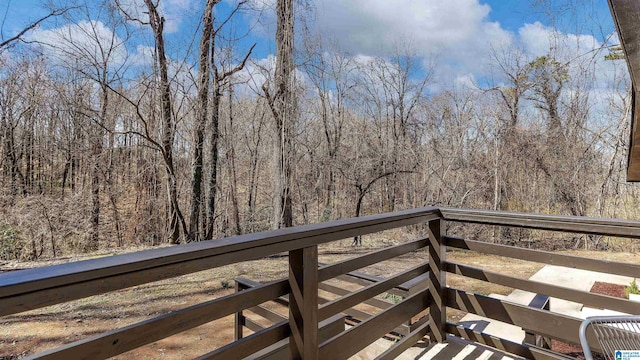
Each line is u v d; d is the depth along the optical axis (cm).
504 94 1039
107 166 1052
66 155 1048
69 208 952
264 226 1154
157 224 1080
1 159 955
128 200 1081
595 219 175
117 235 1059
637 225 163
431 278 230
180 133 991
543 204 967
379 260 184
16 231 835
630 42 96
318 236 144
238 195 1220
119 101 981
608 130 870
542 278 421
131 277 90
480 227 974
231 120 1148
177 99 926
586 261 179
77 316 397
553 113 961
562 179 936
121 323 379
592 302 178
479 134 1077
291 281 139
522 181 1003
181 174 1007
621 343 132
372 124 1236
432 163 1149
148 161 1061
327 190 1236
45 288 76
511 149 997
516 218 198
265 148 1277
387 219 181
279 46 891
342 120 1230
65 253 911
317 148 1212
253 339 128
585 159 907
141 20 865
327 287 312
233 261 113
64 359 84
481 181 1048
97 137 994
